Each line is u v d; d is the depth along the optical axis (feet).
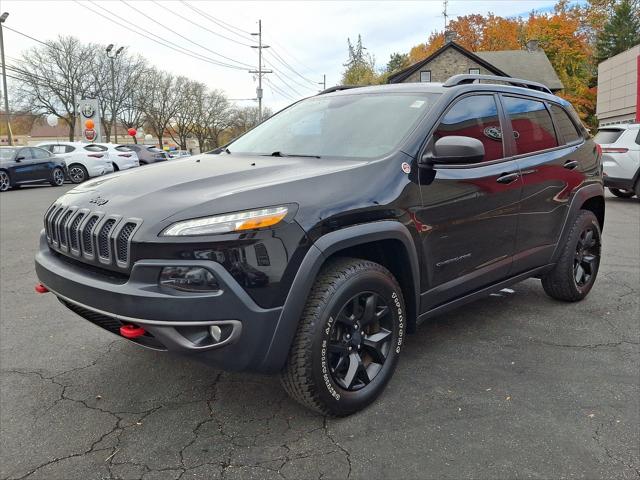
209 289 7.38
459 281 10.85
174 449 8.10
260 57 160.45
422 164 9.84
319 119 11.91
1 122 176.35
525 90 13.43
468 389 9.96
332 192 8.47
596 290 16.33
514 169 11.94
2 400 9.57
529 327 13.17
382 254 9.79
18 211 35.37
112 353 11.62
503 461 7.78
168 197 8.21
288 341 7.88
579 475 7.47
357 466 7.67
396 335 9.57
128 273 7.75
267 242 7.60
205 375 10.57
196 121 228.63
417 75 139.95
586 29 205.87
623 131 37.83
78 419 8.95
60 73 164.45
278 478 7.41
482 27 195.72
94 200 8.86
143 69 189.98
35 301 15.33
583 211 14.88
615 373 10.64
